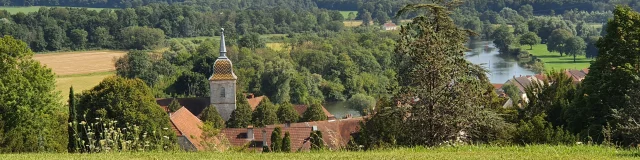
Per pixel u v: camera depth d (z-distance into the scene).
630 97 38.34
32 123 51.44
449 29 36.09
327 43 162.62
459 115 34.16
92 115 50.66
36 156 23.44
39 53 160.38
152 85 129.00
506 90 116.06
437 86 34.84
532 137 35.41
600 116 47.44
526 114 50.25
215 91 91.56
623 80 46.56
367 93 139.75
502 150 24.55
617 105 46.47
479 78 36.34
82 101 51.25
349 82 137.88
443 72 34.78
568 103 50.84
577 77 137.50
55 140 51.12
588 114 47.72
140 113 50.38
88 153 24.94
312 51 148.25
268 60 138.62
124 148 25.44
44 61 151.00
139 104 50.81
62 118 57.44
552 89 54.09
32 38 160.00
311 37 184.12
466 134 34.66
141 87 52.22
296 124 59.53
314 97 130.50
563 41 177.88
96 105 50.81
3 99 50.88
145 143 26.92
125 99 50.66
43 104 53.50
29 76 53.59
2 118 50.84
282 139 51.59
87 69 142.88
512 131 35.59
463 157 21.97
